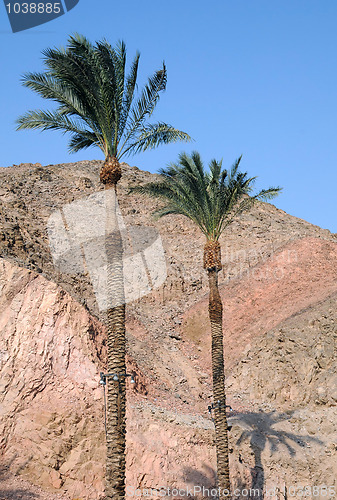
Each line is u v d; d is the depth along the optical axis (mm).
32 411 26062
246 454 28281
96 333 30469
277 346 35812
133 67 20297
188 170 24328
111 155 19438
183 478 25312
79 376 27719
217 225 24641
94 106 19625
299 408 31844
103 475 24844
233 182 24703
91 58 19188
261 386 34156
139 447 25594
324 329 35156
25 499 22922
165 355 37750
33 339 28203
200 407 32219
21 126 19844
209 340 40656
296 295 41750
